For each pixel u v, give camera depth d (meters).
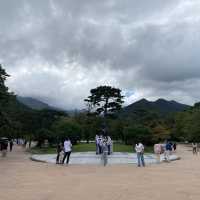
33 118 72.75
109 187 15.70
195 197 13.26
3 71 42.19
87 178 19.11
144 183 17.05
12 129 49.12
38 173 21.66
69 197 13.22
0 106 42.41
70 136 56.84
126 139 60.16
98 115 103.69
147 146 58.69
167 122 113.00
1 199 12.77
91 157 38.03
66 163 29.33
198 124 89.56
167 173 21.83
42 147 61.75
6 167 25.75
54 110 76.00
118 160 33.97
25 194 13.86
